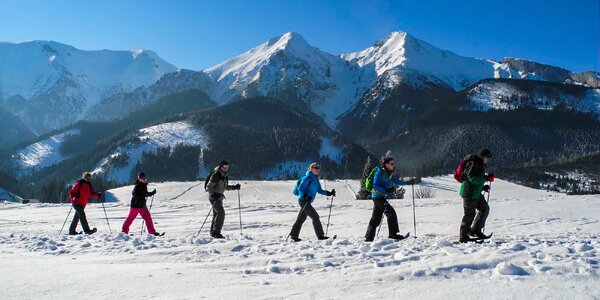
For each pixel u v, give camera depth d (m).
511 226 12.77
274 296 4.66
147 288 5.10
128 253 8.31
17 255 8.60
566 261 5.59
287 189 79.12
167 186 83.31
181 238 10.74
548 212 16.36
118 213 21.97
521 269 5.16
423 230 12.51
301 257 6.93
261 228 14.93
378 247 7.87
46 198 124.62
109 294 4.83
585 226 12.36
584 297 4.15
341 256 6.96
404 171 191.62
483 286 4.68
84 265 6.82
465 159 8.85
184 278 5.60
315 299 4.53
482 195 9.12
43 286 5.19
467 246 7.61
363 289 4.82
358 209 21.44
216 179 11.40
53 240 11.04
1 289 5.04
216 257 7.48
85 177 13.41
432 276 5.19
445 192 79.50
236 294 4.78
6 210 26.17
